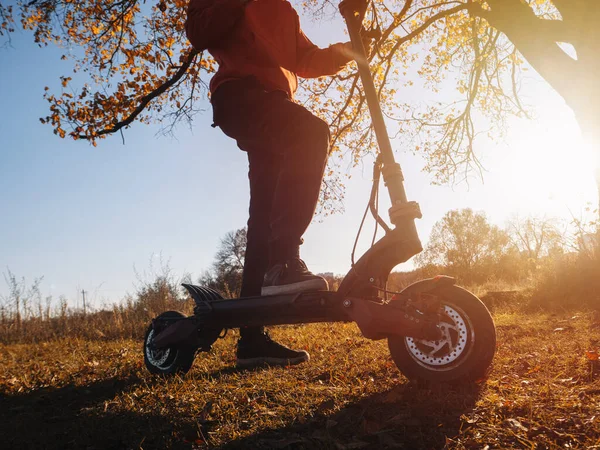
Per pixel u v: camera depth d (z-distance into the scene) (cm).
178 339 299
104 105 863
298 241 242
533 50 710
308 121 241
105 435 200
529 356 278
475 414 181
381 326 212
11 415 250
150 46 870
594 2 636
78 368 417
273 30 268
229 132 268
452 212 2673
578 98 675
